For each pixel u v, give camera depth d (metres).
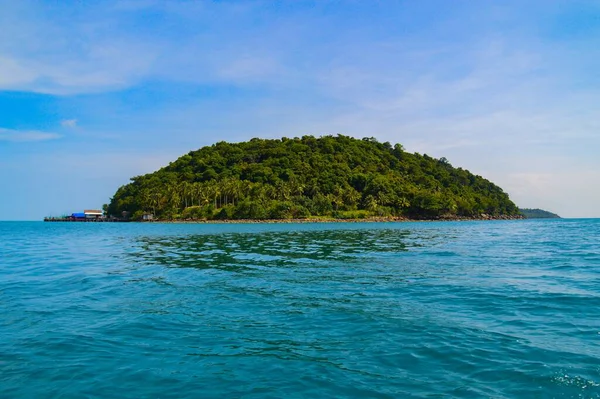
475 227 104.06
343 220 182.50
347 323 11.27
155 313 12.48
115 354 9.05
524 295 14.59
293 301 13.95
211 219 177.25
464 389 7.25
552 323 11.15
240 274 20.25
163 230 92.19
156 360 8.70
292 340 9.92
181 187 194.62
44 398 7.02
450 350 9.13
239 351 9.21
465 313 12.23
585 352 8.91
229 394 7.16
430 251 32.19
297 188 192.62
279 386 7.45
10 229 107.12
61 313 12.56
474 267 22.09
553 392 7.06
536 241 43.72
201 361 8.63
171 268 22.81
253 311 12.63
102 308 13.19
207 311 12.68
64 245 43.56
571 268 21.45
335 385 7.47
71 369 8.23
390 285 16.75
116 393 7.21
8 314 12.45
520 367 8.13
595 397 6.86
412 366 8.30
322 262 25.12
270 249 35.47
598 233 62.28
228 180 195.88
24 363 8.54
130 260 27.41
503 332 10.38
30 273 21.22
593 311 12.33
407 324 11.13
